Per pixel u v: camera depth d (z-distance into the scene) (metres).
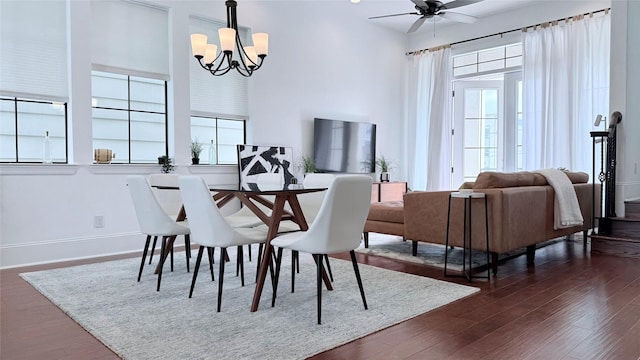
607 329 2.30
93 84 4.51
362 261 4.05
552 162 5.91
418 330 2.30
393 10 6.58
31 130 4.10
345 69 6.75
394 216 4.33
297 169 6.05
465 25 7.04
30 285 3.20
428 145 7.32
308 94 6.21
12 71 3.89
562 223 4.11
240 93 5.53
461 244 3.65
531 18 6.28
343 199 2.41
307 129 6.21
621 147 4.81
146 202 3.09
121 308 2.65
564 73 5.84
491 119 7.10
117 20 4.49
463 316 2.52
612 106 4.88
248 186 3.39
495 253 3.54
